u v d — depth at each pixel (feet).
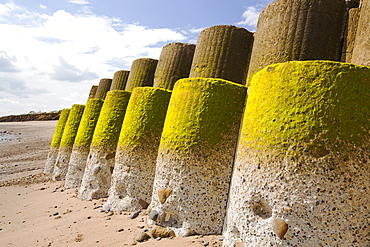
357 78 12.03
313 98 12.12
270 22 17.67
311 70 12.42
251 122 14.02
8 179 48.19
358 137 11.55
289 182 11.98
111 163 28.43
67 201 29.96
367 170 11.34
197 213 16.76
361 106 11.79
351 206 11.19
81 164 35.04
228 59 21.12
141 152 23.00
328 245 11.18
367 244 11.00
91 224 21.98
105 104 29.99
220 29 21.72
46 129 124.67
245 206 13.38
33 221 25.62
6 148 81.30
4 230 24.18
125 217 21.94
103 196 28.40
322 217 11.35
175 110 18.72
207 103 17.46
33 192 37.47
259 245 12.53
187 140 17.47
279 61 16.70
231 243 13.97
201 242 15.69
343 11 16.90
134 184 22.86
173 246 15.81
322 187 11.46
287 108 12.59
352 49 15.93
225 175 16.79
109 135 28.66
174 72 26.43
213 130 17.07
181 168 17.40
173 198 17.48
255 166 13.21
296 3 16.89
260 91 13.91
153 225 18.51
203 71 21.53
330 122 11.74
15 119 168.66
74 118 42.75
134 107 24.25
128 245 17.40
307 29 16.42
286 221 11.84
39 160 63.77
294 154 12.02
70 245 18.97
